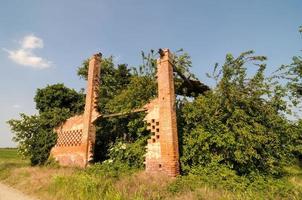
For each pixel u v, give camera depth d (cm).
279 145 1393
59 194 1034
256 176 1226
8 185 1428
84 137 1841
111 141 2016
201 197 890
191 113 1384
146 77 1898
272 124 1369
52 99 2938
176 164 1220
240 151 1222
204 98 1416
